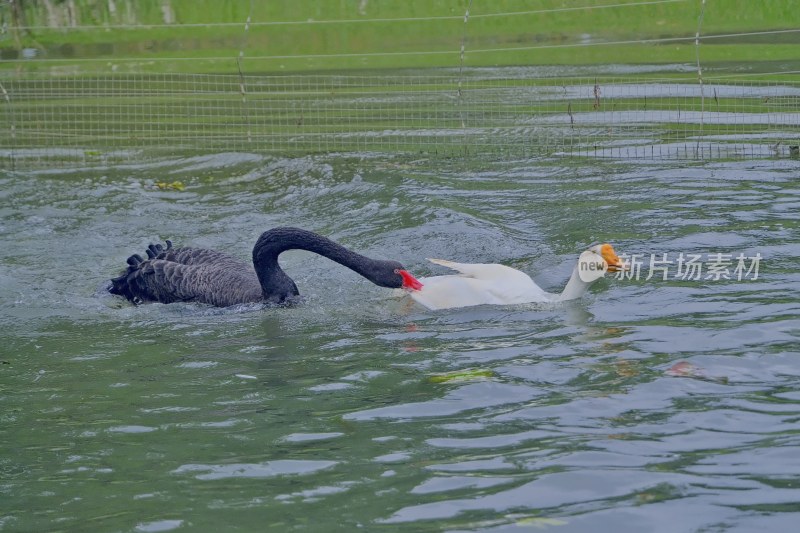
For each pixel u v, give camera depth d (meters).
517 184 16.62
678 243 12.92
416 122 20.95
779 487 6.48
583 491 6.54
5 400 8.85
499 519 6.21
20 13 28.56
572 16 28.27
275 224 15.21
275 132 20.73
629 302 10.89
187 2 30.09
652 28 26.92
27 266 13.56
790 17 26.52
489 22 28.27
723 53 24.27
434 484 6.74
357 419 8.01
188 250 12.77
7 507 6.74
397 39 27.41
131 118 22.05
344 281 12.62
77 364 9.80
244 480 6.96
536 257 12.88
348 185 16.98
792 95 21.05
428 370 9.13
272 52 26.92
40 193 17.12
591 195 15.70
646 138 19.12
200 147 19.89
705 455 7.01
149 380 9.24
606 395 8.24
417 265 12.95
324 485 6.82
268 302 11.74
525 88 22.91
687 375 8.59
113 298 12.36
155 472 7.18
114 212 16.08
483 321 10.61
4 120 22.05
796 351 9.04
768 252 12.33
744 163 17.16
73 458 7.52
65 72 25.45
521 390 8.48
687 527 6.03
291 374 9.23
